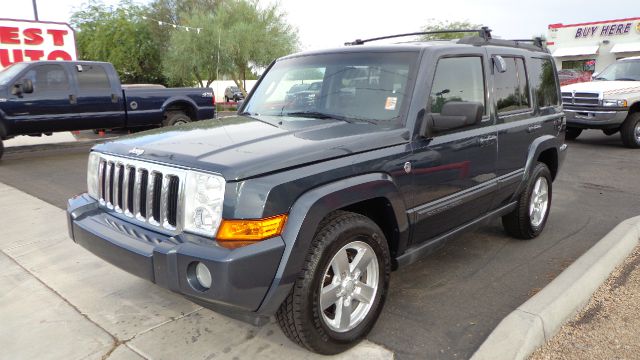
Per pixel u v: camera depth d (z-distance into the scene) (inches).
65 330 129.9
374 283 122.6
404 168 126.3
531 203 192.1
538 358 114.3
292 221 102.1
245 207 98.3
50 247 192.1
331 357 116.5
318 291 107.7
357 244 117.3
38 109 399.9
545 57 206.2
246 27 1187.9
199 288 99.0
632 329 125.6
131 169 118.3
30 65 398.9
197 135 126.1
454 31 180.2
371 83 142.8
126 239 111.3
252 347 120.6
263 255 97.7
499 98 168.2
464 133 147.9
